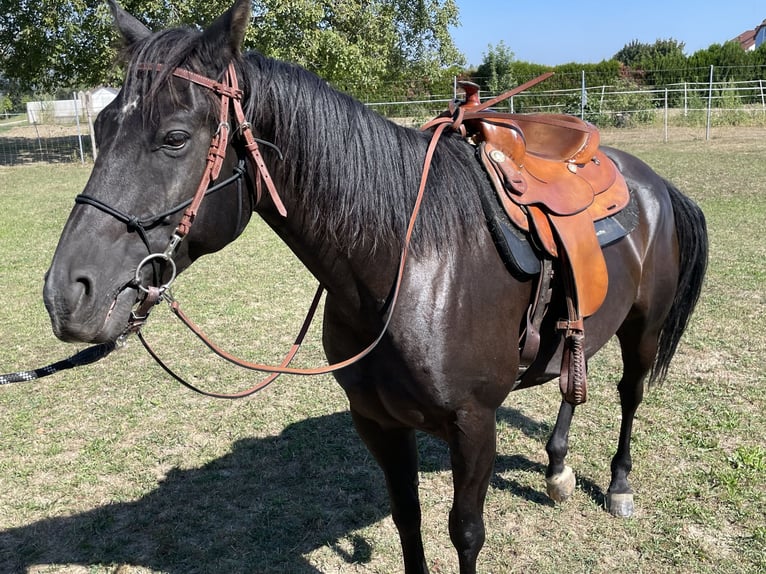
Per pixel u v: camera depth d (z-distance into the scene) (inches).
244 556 100.7
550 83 937.5
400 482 78.7
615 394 149.3
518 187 74.7
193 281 257.1
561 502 109.9
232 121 59.4
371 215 66.1
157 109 54.7
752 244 268.5
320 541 103.7
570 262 76.0
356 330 71.7
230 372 169.0
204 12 577.0
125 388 161.8
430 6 766.5
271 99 62.1
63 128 1011.3
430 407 68.8
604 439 129.0
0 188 527.8
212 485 119.6
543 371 85.4
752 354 163.8
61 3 625.0
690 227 107.7
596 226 87.4
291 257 297.0
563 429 109.5
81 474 123.6
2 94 1104.8
